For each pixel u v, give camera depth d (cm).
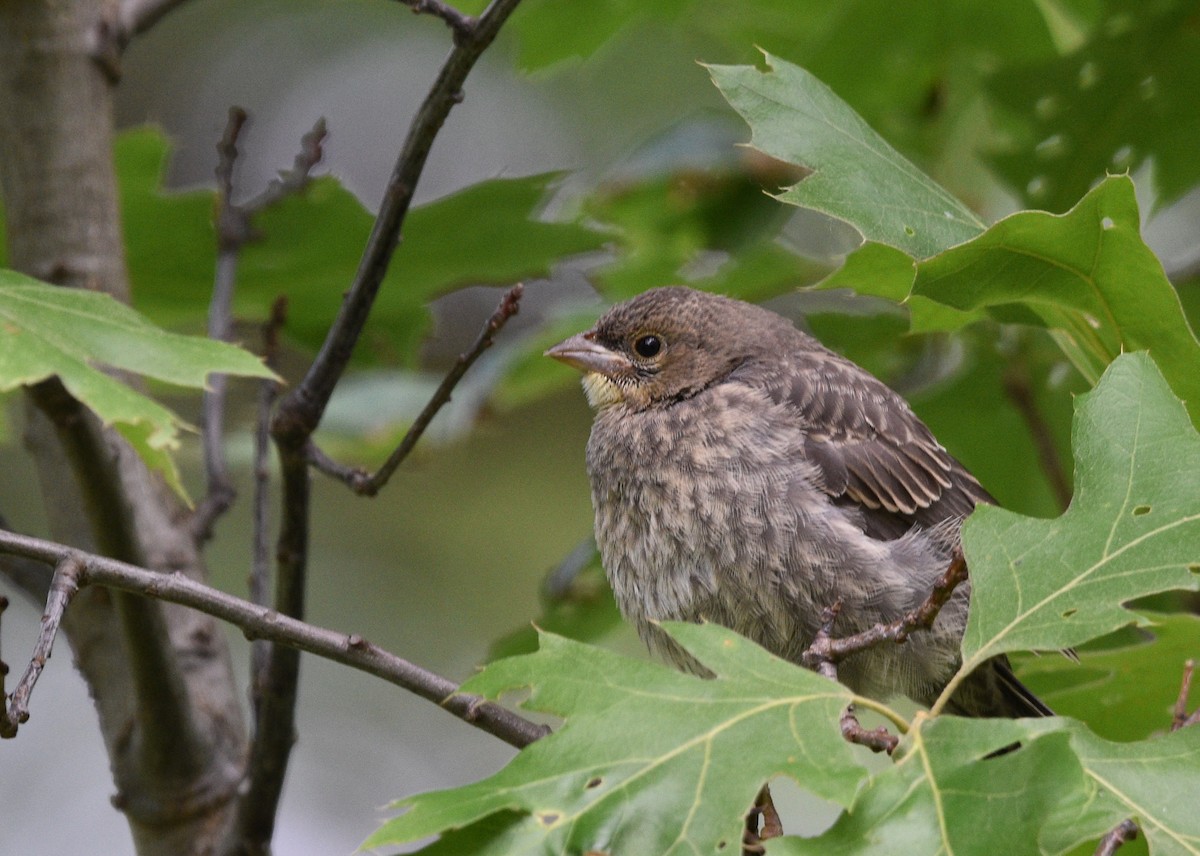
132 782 795
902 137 1051
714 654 471
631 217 1041
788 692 461
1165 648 681
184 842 791
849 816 433
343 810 1565
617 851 429
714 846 426
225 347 597
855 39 999
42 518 1551
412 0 616
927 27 993
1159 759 463
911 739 451
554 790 442
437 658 1557
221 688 852
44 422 842
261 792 731
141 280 998
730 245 1034
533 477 1600
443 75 634
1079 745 467
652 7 1064
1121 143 934
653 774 443
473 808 434
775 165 1015
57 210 844
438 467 1597
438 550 1588
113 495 679
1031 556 504
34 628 1659
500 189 899
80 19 860
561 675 470
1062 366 1006
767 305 1344
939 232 592
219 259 881
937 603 534
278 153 1736
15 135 848
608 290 1079
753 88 606
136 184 931
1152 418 521
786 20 1080
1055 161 943
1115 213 555
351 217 930
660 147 1028
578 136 1594
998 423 1036
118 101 1736
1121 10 893
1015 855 413
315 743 1594
